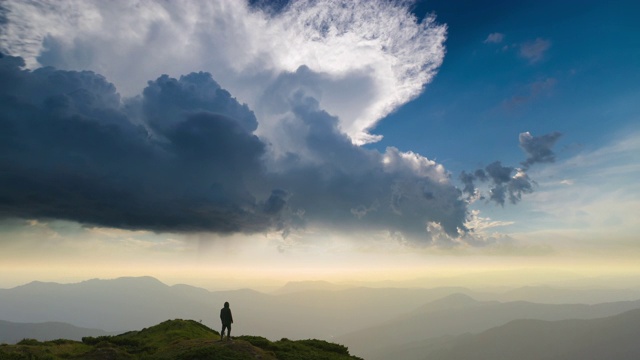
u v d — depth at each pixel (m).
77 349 39.00
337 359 36.72
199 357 30.75
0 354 33.16
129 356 35.91
